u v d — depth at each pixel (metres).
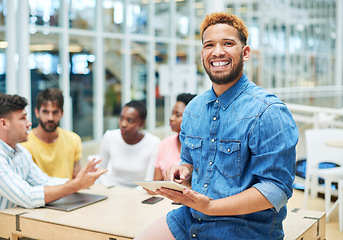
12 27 5.09
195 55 11.67
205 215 1.68
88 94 8.94
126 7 9.58
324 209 4.20
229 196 1.58
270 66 14.07
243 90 1.66
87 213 2.29
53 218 2.20
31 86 7.52
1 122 2.49
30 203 2.37
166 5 10.68
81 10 8.55
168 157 3.15
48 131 3.08
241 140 1.58
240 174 1.60
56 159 3.16
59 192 2.41
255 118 1.56
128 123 3.23
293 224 2.16
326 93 16.08
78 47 8.56
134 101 3.30
